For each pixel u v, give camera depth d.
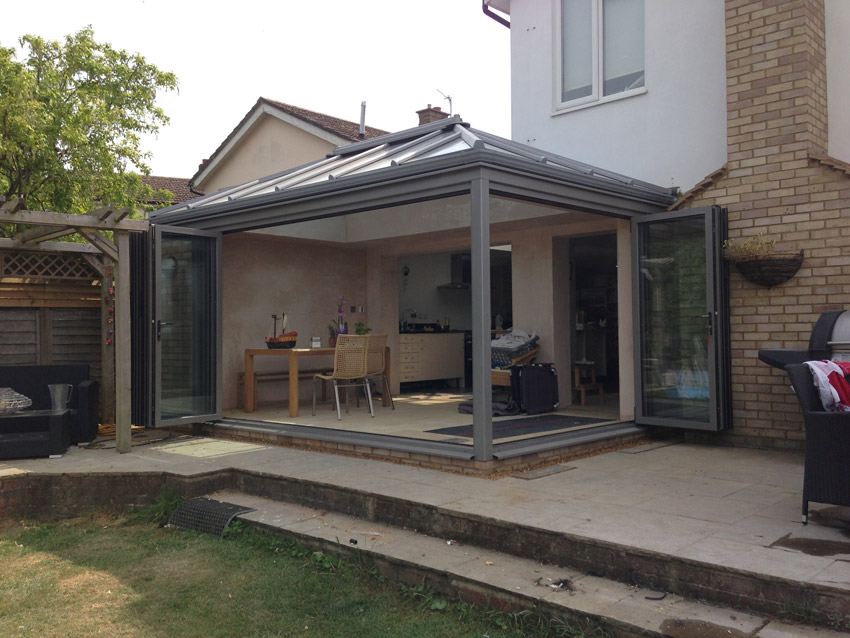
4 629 3.32
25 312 7.17
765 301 6.01
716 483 4.69
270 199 6.35
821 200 5.68
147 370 6.74
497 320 11.09
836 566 3.00
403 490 4.51
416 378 10.55
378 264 9.72
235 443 6.64
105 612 3.49
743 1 6.13
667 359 6.46
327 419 7.36
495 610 3.29
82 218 5.82
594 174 6.26
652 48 7.16
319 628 3.26
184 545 4.51
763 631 2.74
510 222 7.52
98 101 11.11
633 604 3.05
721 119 6.66
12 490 5.25
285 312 8.91
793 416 5.88
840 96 6.09
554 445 5.48
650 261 6.57
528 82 8.27
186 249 7.00
